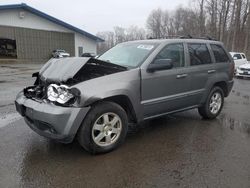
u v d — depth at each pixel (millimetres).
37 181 3480
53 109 3869
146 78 4688
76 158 4125
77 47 34312
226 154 4359
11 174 3629
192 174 3701
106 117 4246
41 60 31609
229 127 5793
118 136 4430
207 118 6316
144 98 4727
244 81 16250
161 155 4293
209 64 6020
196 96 5742
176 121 6152
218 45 6477
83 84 4027
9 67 22578
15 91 9695
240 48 45094
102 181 3510
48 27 31469
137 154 4316
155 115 5047
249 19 43125
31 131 5230
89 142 4094
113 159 4121
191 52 5680
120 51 5496
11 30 28844
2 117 6168
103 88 4125
